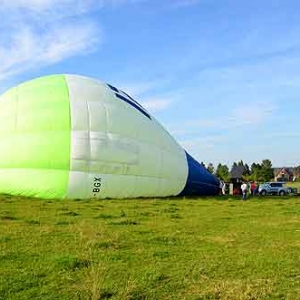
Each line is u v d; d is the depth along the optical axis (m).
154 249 13.40
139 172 35.19
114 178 33.84
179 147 40.66
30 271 10.51
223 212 25.53
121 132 34.75
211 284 9.70
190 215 23.52
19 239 14.62
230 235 16.50
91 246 13.52
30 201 29.48
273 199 40.56
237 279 10.14
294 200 38.84
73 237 15.08
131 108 37.38
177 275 10.41
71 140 32.81
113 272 10.59
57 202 29.28
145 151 35.66
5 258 11.84
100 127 33.97
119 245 13.92
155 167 36.28
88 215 22.09
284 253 13.09
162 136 38.34
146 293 9.07
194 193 40.97
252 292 9.09
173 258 12.23
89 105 34.78
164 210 25.58
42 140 32.88
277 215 24.17
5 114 35.03
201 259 12.14
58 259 11.41
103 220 20.22
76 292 9.01
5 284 9.48
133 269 10.90
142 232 16.78
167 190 37.75
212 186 42.72
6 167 33.19
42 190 32.19
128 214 22.91
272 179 122.25
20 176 32.59
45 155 32.50
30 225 18.02
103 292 9.00
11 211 23.47
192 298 8.80
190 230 17.72
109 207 26.72
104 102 35.69
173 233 16.75
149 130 37.00
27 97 35.53
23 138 33.31
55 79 37.25
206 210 26.62
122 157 34.06
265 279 10.16
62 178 32.22
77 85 36.47
